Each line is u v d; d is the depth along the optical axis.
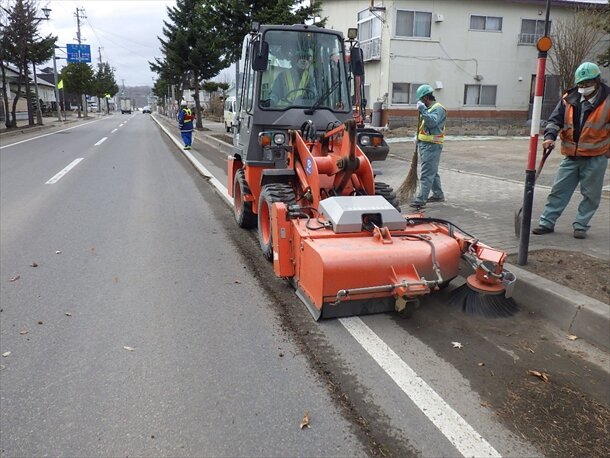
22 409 3.20
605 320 3.94
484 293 4.47
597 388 3.41
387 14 22.69
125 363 3.75
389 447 2.84
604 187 9.72
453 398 3.29
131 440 2.91
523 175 11.50
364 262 4.16
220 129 32.84
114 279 5.53
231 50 17.64
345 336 4.15
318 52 6.55
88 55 46.47
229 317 4.54
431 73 23.59
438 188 8.56
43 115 57.84
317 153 5.67
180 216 8.62
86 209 9.08
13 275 5.64
